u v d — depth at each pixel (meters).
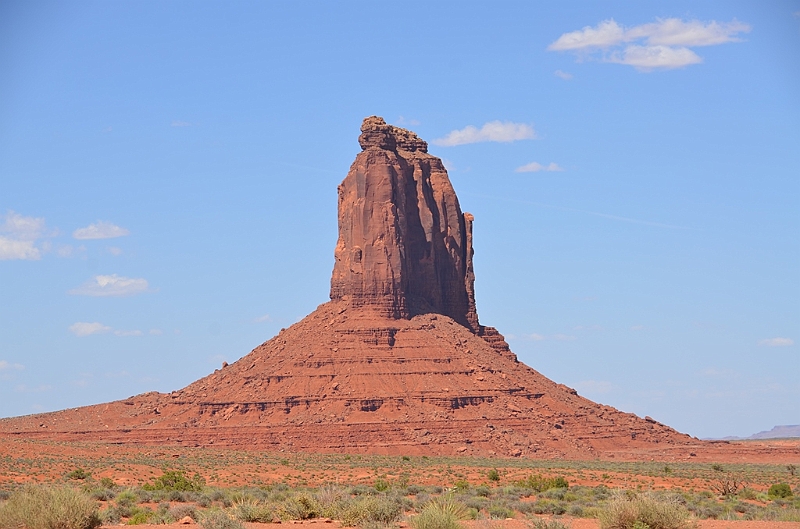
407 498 96.75
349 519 67.44
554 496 106.56
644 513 62.97
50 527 61.06
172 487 115.38
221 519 64.38
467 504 87.00
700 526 66.06
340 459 193.12
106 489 107.25
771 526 66.88
